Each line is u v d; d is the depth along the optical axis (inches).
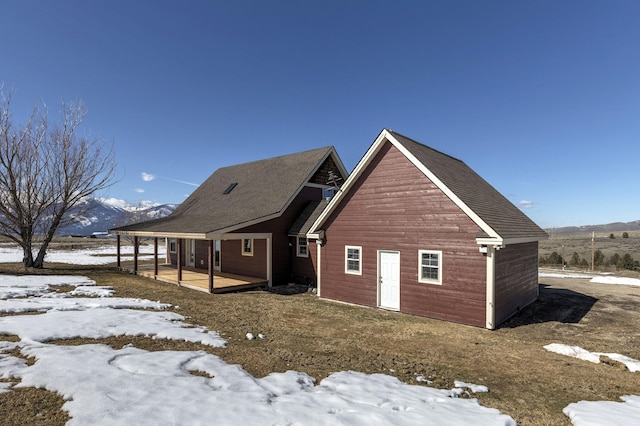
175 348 274.4
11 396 180.9
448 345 327.3
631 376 258.4
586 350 318.7
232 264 746.8
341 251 533.0
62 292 496.4
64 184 764.0
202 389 191.9
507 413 192.5
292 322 396.5
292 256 703.1
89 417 157.1
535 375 255.8
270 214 645.3
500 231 390.6
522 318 442.3
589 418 178.4
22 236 746.2
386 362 275.6
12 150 705.6
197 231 581.0
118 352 249.3
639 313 480.4
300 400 185.6
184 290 581.6
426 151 554.9
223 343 297.0
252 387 200.5
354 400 190.4
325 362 267.6
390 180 478.0
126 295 504.4
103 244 1876.2
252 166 928.3
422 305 439.8
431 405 189.6
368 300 495.5
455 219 413.7
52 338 273.1
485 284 389.7
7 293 449.1
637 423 172.9
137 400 174.6
